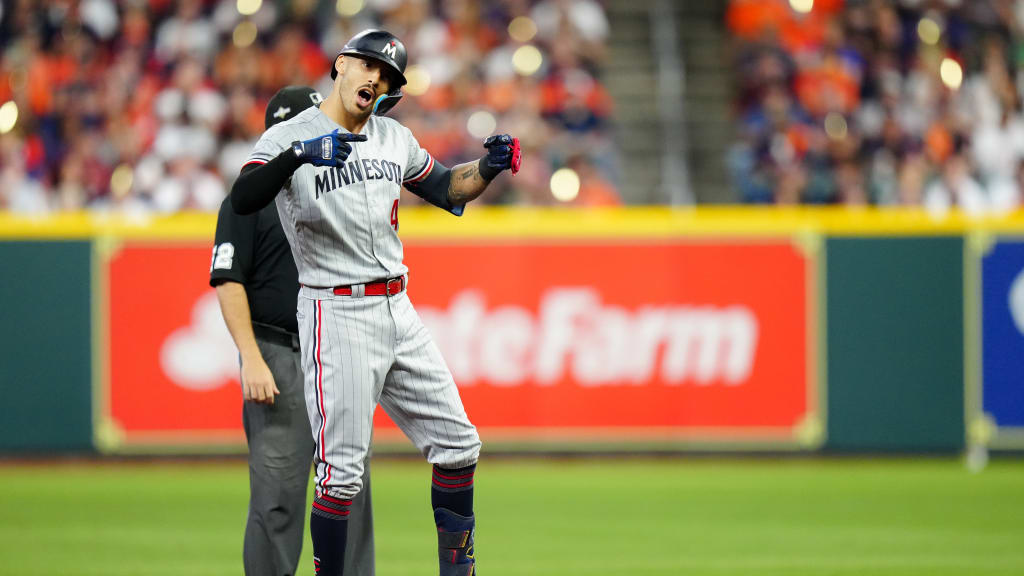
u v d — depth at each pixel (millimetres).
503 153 15312
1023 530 26219
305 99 16328
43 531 26016
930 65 51844
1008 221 36531
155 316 35844
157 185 44031
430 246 36406
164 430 35938
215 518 27734
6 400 35719
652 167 50344
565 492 31453
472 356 36500
